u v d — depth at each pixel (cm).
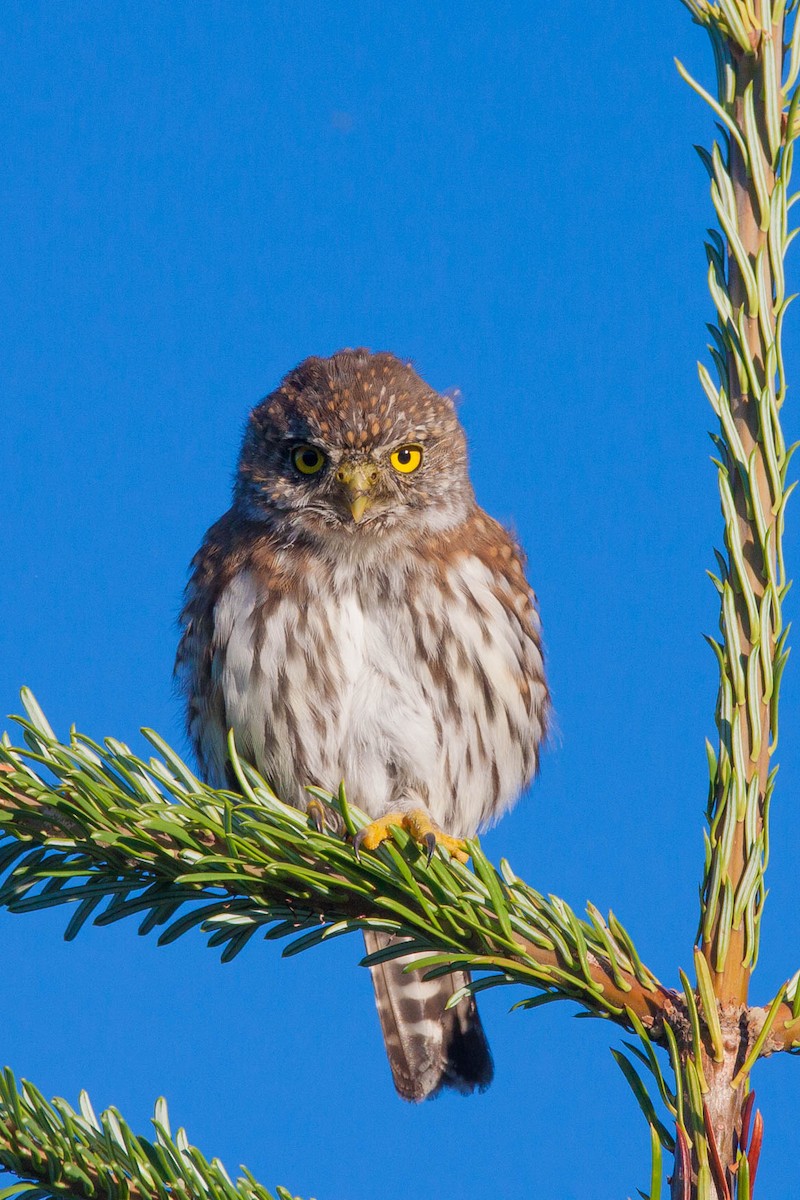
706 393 675
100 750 710
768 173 693
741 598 654
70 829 687
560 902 638
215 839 694
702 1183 541
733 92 702
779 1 698
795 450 657
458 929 652
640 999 609
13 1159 627
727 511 659
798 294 680
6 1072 629
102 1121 631
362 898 689
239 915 701
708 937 610
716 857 616
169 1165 629
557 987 627
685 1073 565
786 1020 592
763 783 625
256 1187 626
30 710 710
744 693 638
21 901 696
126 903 702
